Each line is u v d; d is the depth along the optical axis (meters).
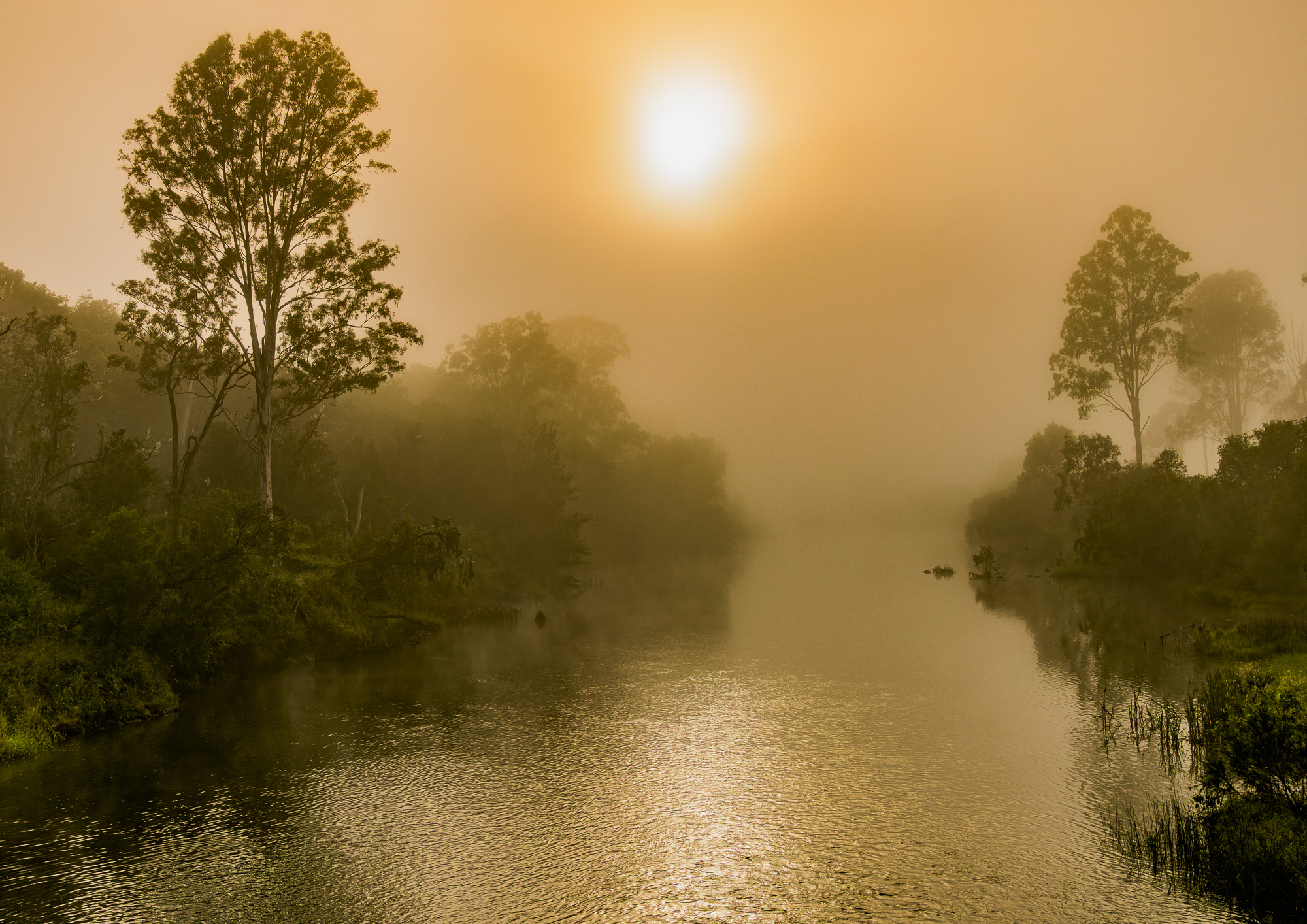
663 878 10.47
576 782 14.48
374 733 17.98
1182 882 9.93
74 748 16.92
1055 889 9.85
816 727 18.08
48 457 27.58
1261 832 9.91
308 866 10.96
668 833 12.01
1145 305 58.47
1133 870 10.34
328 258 33.25
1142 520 44.50
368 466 50.78
